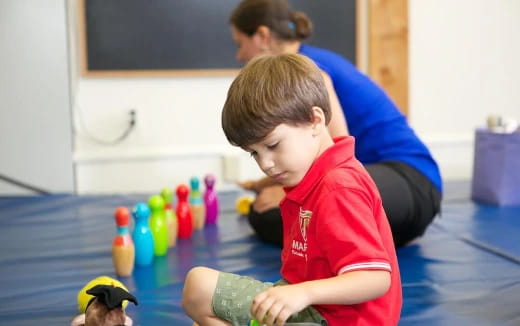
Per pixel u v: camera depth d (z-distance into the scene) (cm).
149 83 276
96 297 103
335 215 92
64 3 256
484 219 204
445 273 150
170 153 278
